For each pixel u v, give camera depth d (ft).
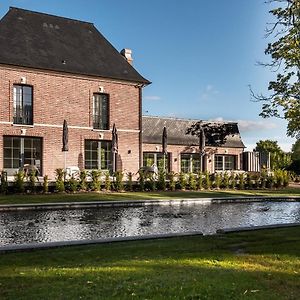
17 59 72.02
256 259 20.38
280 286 15.64
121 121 82.23
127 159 82.53
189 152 101.40
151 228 37.06
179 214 46.50
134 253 21.70
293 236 27.45
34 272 17.46
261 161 112.68
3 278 16.58
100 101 81.10
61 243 23.70
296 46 58.29
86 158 78.84
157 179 72.02
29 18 81.92
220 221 42.06
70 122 76.69
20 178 59.77
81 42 85.40
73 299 13.74
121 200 53.52
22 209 46.06
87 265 18.78
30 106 73.51
